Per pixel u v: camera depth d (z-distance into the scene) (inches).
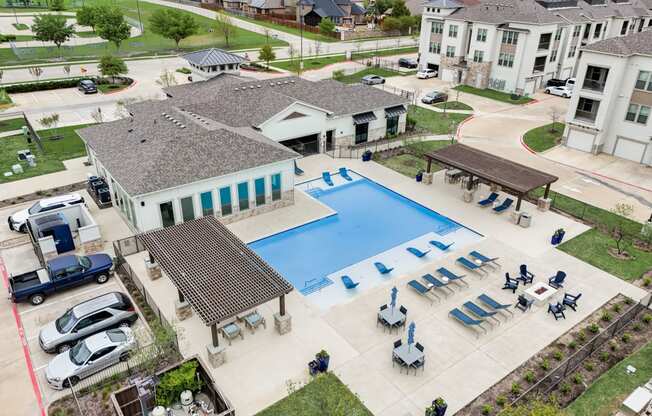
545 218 1350.9
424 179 1542.8
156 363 794.8
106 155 1289.4
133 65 3216.0
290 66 3316.9
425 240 1248.2
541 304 981.8
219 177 1197.1
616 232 1282.0
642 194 1510.8
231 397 757.3
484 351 863.1
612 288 1051.3
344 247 1214.3
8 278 1043.9
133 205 1155.9
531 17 2529.5
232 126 1497.3
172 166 1161.4
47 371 772.0
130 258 1120.2
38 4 5393.7
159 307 955.3
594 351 868.0
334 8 4842.5
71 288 1011.9
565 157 1802.4
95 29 3875.5
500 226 1301.7
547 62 2696.9
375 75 3063.5
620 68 1672.0
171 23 3646.7
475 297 1007.6
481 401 761.0
